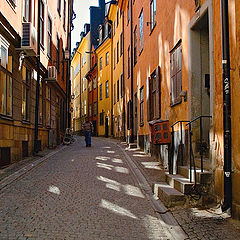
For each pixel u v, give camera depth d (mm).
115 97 29859
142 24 16141
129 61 21844
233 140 5062
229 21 5270
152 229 4883
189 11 7711
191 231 4609
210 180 5836
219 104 5664
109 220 5254
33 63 13633
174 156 8969
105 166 10906
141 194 7129
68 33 28641
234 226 4609
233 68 5109
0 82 9555
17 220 5117
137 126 18141
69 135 23578
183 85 8164
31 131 13656
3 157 10047
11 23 10336
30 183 7961
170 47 9703
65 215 5434
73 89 63062
